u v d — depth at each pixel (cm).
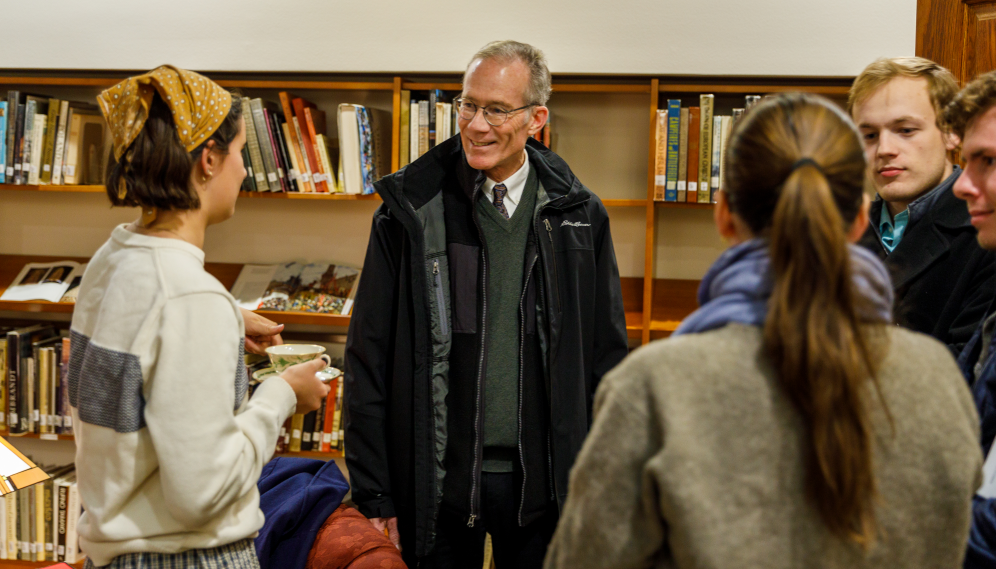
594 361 183
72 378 111
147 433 103
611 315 182
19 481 129
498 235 174
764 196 73
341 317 262
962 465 69
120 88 105
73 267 288
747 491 66
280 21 260
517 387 171
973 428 74
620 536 72
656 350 72
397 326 171
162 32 264
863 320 69
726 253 78
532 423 171
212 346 103
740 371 68
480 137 164
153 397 99
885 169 162
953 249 151
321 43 260
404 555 174
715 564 65
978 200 103
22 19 268
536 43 252
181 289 103
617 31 248
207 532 109
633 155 276
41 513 274
